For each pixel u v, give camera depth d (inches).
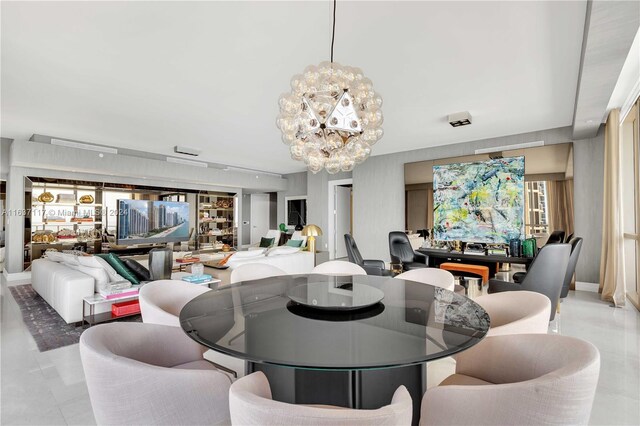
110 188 276.7
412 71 124.4
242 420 29.0
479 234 226.4
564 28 95.8
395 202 273.0
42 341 116.3
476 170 229.5
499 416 36.9
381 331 52.4
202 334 51.0
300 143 105.4
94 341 46.2
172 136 224.5
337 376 59.4
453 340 48.4
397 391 35.9
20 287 205.3
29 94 146.9
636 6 74.0
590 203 189.0
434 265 223.5
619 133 166.4
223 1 84.1
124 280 139.6
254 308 66.6
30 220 237.9
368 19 91.8
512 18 91.1
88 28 96.5
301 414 26.0
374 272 169.8
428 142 238.8
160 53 111.4
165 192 320.8
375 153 279.0
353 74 91.5
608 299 168.1
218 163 336.5
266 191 443.8
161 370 43.0
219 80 133.1
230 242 380.2
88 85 137.6
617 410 75.3
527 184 209.3
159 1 84.4
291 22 93.4
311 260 225.0
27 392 82.9
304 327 54.5
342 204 370.3
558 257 112.0
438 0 83.5
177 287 87.5
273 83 136.0
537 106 163.5
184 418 43.9
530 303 68.9
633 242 174.6
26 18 91.4
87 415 73.4
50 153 223.6
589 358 37.4
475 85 137.6
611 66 103.8
